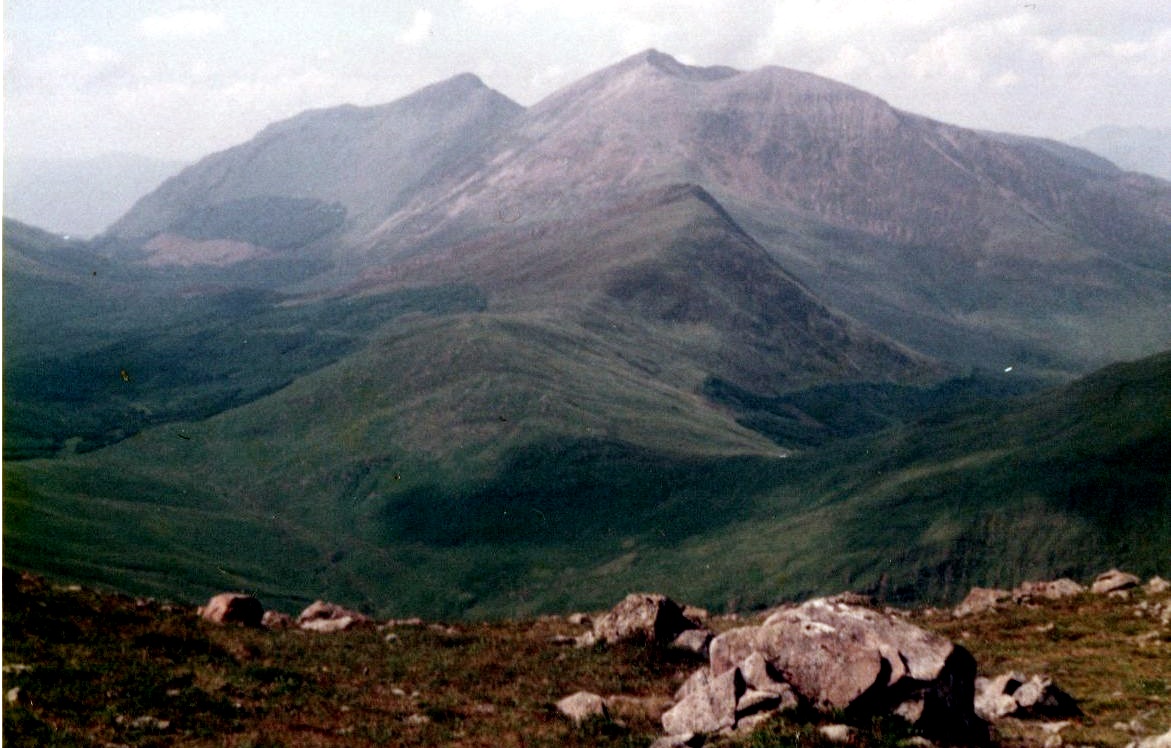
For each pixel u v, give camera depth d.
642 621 40.62
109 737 24.50
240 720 27.58
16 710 24.89
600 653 39.41
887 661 27.94
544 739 27.64
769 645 29.42
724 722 27.45
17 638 31.09
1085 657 40.28
